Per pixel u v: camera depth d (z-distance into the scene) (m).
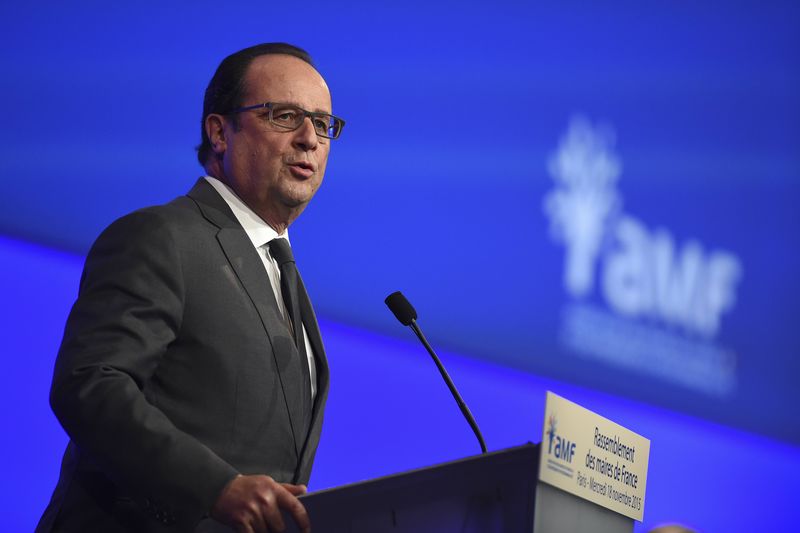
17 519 9.66
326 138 7.14
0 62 10.49
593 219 13.52
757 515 14.30
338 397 11.42
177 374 6.00
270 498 5.01
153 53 11.13
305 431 6.48
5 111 10.44
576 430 5.20
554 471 4.93
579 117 13.58
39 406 9.94
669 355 14.00
